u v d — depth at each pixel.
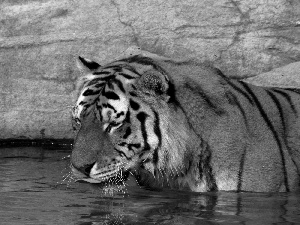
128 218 9.25
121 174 10.69
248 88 11.77
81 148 10.36
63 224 8.93
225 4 15.88
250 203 10.23
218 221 9.18
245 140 11.08
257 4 15.78
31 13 16.41
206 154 10.89
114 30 16.16
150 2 16.12
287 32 15.72
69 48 16.17
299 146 11.45
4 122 16.11
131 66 11.09
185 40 15.98
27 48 16.25
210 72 11.49
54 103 16.03
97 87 10.78
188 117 10.82
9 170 12.72
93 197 10.59
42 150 15.20
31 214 9.47
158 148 10.70
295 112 11.78
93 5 16.30
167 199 10.45
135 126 10.56
